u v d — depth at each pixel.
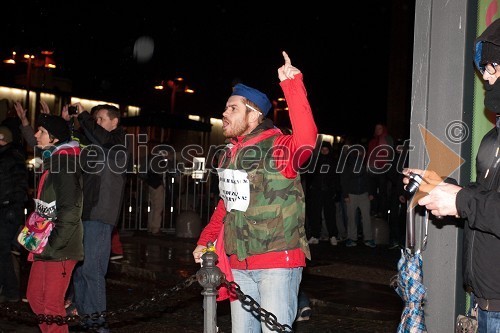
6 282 7.13
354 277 9.27
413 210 3.30
